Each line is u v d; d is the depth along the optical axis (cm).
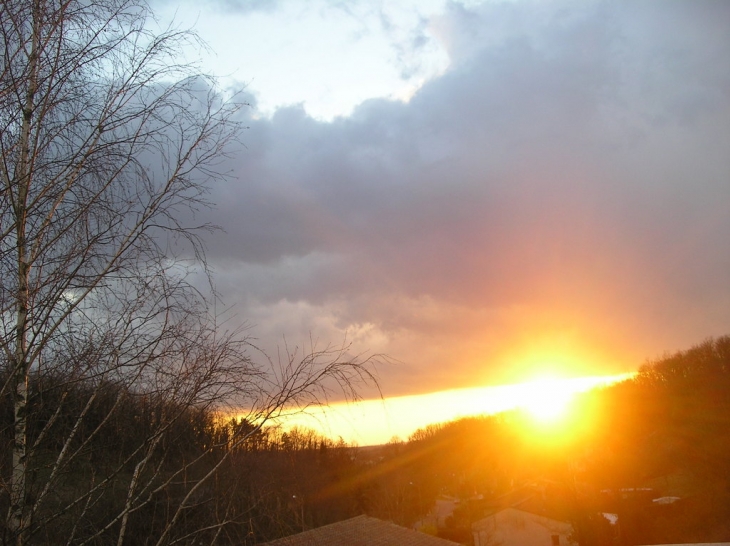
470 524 3891
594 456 4791
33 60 445
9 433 402
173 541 409
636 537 3372
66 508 397
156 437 429
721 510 3284
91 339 430
